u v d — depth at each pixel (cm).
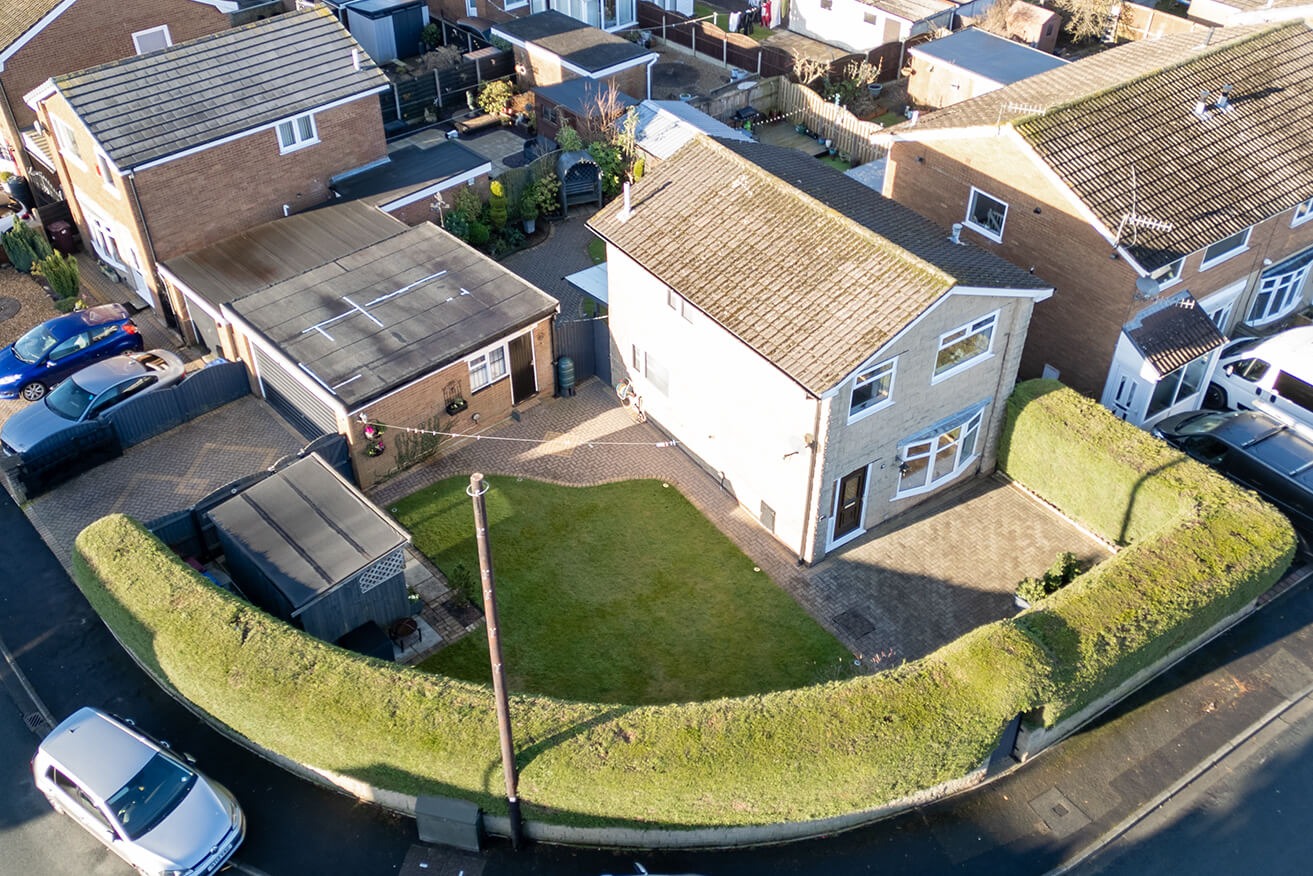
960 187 3378
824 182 3156
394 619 2555
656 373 3069
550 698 2175
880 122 4841
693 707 2098
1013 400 2912
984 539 2855
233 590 2623
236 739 2331
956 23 5381
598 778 1986
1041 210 3136
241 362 3203
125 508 2866
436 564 2731
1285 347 3195
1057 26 5275
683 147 3114
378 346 2970
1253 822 2191
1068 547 2828
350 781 2188
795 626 2592
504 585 2678
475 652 2508
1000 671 2116
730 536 2839
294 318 3066
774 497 2767
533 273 3894
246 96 3478
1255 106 3350
